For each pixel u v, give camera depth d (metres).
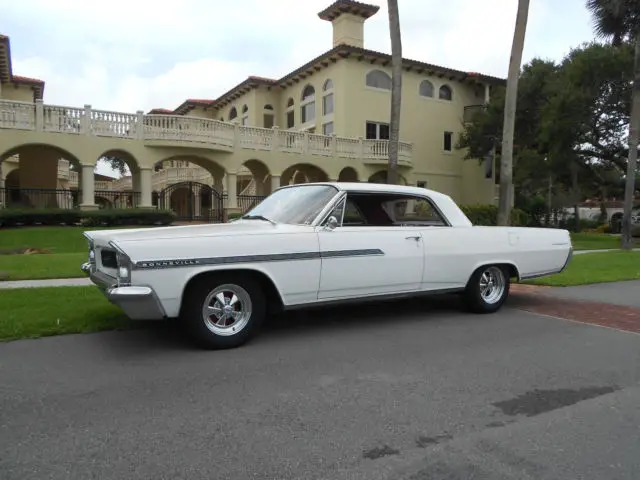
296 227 5.82
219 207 24.19
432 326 6.53
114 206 24.34
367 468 2.99
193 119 22.66
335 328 6.35
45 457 3.05
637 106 19.42
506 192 14.54
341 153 27.11
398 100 15.73
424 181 31.34
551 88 25.50
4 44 23.33
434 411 3.82
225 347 5.33
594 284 10.52
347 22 28.88
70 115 20.64
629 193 19.61
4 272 9.77
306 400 3.98
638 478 2.93
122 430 3.42
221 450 3.17
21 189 21.05
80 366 4.72
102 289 5.30
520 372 4.75
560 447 3.29
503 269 7.43
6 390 4.12
